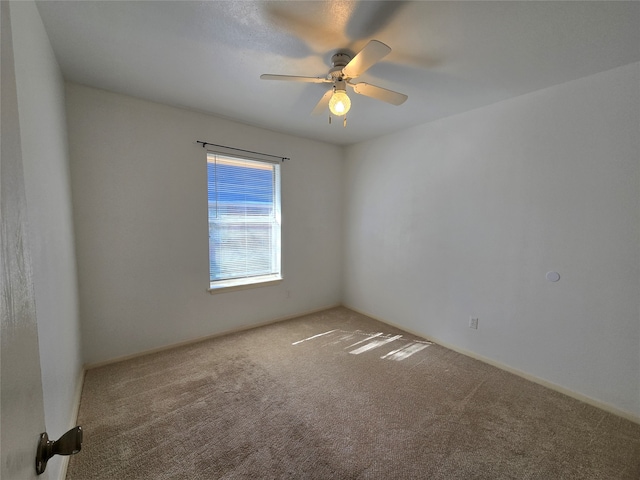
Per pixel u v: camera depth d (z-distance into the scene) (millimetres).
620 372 1955
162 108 2658
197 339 2998
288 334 3238
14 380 454
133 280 2598
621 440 1725
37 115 1356
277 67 2002
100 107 2365
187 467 1491
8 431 420
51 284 1439
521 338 2430
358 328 3449
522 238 2400
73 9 1431
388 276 3600
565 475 1486
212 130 2957
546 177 2250
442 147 2953
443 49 1755
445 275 2977
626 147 1896
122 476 1438
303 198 3779
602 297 2020
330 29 1588
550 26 1530
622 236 1929
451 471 1494
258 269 3498
